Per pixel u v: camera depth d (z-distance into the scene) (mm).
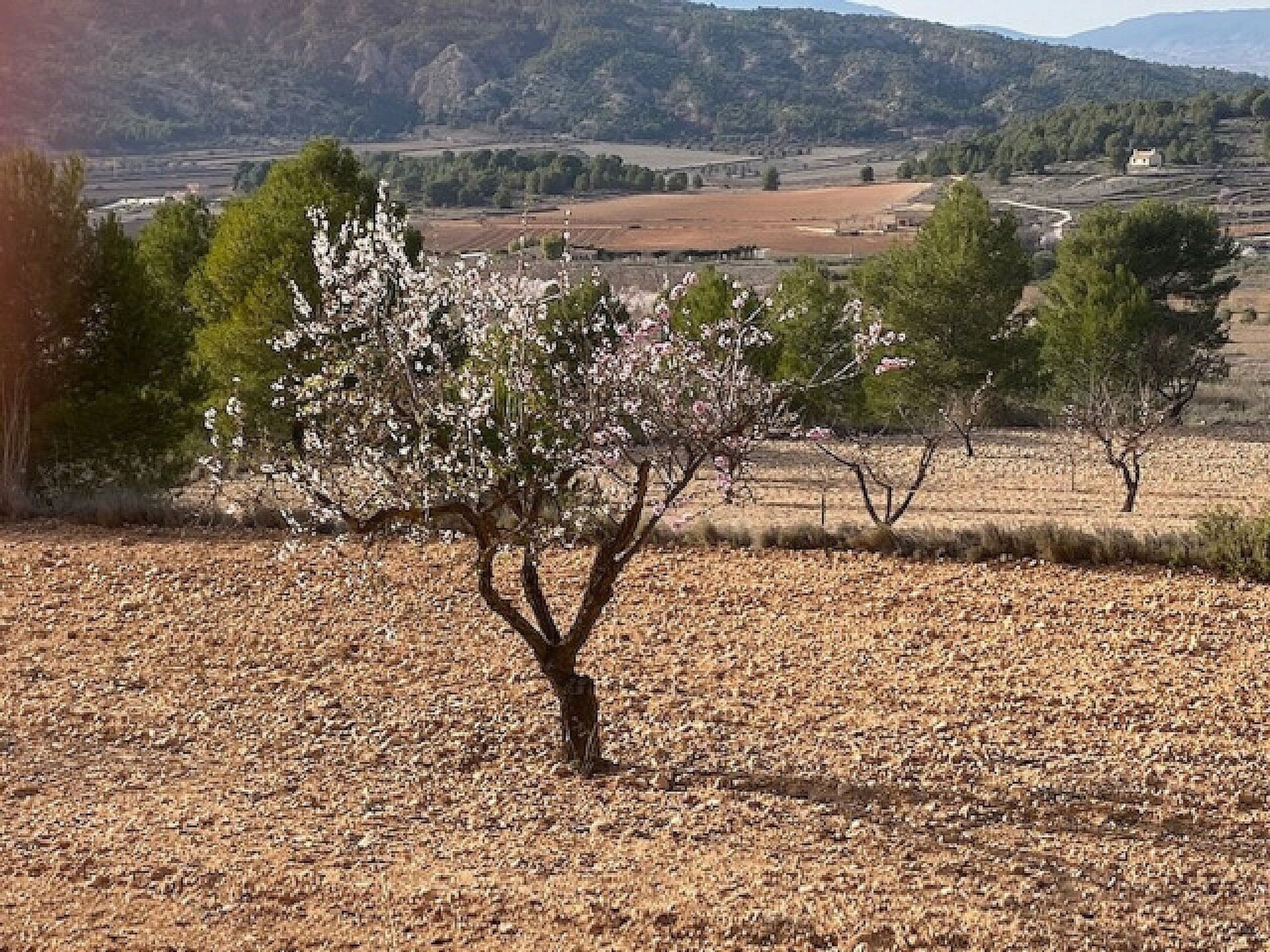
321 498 11672
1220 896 9680
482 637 16422
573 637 12203
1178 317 55000
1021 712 13875
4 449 24516
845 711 13906
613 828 10820
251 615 17359
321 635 16562
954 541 20406
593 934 8883
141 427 25766
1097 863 10242
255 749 12891
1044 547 19953
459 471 11484
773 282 92375
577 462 11812
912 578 19016
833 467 42281
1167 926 9148
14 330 24359
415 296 11250
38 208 24438
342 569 19312
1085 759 12523
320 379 11219
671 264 105125
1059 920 9164
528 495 12000
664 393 11906
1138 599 17859
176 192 183875
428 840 10586
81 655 15781
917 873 9938
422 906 9305
